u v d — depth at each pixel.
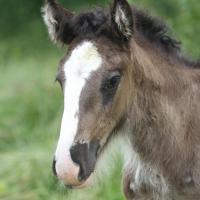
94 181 7.71
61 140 7.04
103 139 7.39
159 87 7.82
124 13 7.34
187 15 13.20
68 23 7.55
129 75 7.50
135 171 8.07
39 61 21.44
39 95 16.16
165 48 8.17
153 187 8.04
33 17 26.12
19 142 14.13
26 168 12.35
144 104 7.75
